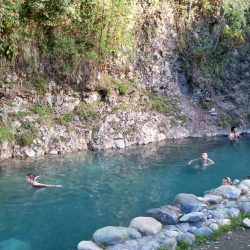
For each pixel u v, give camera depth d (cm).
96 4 1404
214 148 1411
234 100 1767
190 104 1697
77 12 1370
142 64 1642
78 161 1207
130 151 1336
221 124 1659
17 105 1300
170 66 1703
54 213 839
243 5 1802
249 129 1703
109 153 1305
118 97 1481
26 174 1075
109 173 1102
